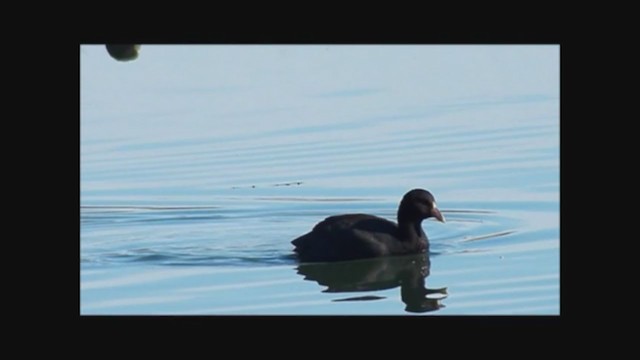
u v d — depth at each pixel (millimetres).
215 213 36844
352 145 42844
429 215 33594
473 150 41781
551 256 32688
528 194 37594
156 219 36375
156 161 41688
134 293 30469
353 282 31484
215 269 32406
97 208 37188
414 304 29500
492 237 34625
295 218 36500
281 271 32250
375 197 37938
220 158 41750
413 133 43844
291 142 43406
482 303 29422
